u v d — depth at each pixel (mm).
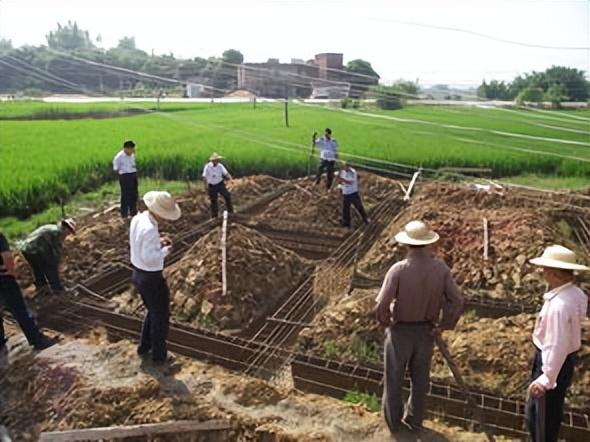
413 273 4195
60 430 4832
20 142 18984
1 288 5922
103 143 18953
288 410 4910
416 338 4344
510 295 7625
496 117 17828
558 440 4738
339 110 22859
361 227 10953
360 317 6273
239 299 7293
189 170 16078
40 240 7469
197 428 4652
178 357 5785
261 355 6387
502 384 5266
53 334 6633
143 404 4926
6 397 5414
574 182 15133
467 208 10305
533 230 8484
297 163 16188
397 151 17406
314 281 8555
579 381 5129
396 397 4453
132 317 7062
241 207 12086
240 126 24094
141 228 5102
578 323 3820
